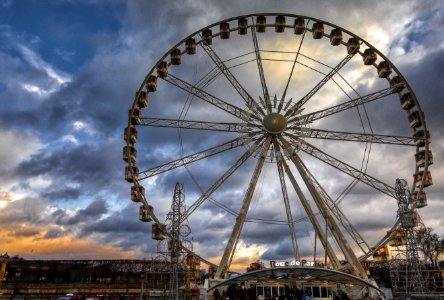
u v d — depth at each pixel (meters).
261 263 53.56
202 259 47.12
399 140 47.28
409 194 45.66
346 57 49.69
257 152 47.72
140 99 49.69
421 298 39.19
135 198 47.28
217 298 39.53
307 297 38.25
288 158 47.59
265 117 48.00
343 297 39.34
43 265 95.31
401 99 49.47
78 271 94.69
